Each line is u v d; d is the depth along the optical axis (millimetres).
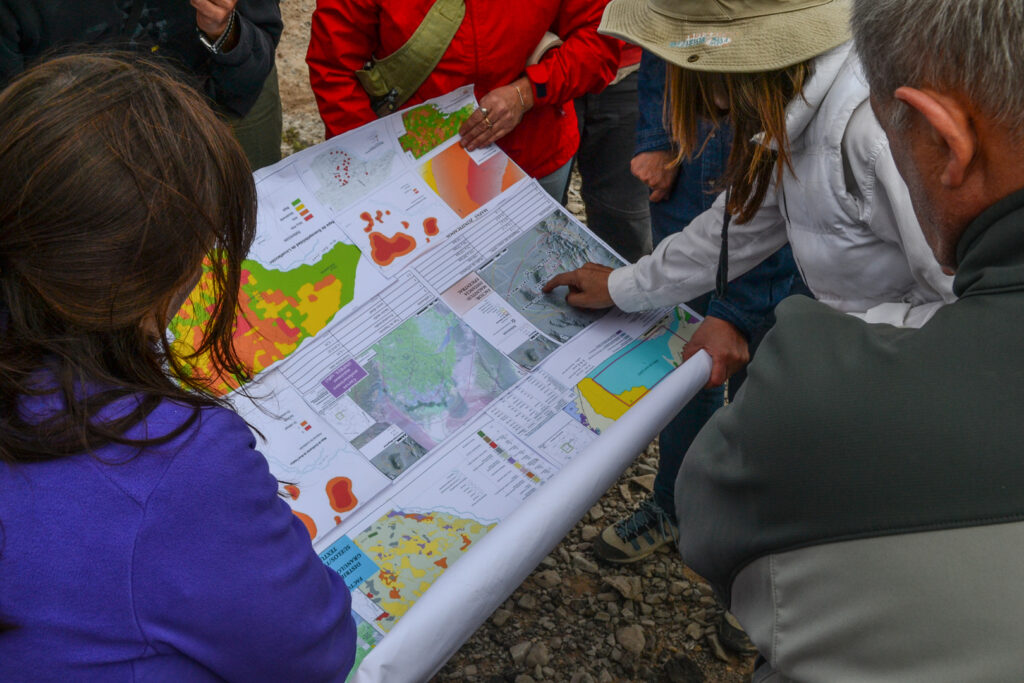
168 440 662
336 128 1953
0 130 624
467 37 1792
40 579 629
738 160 1212
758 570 701
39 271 626
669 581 2139
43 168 603
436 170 1548
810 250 1217
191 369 900
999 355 597
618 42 1912
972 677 558
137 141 625
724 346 1417
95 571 633
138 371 694
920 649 583
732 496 714
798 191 1177
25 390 647
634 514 2146
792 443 656
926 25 614
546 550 1120
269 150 2312
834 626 628
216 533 663
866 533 615
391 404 1307
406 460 1251
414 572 1143
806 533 650
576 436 1297
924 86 633
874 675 607
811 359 678
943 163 658
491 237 1505
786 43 1041
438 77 1850
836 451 633
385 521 1191
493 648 1999
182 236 653
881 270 1162
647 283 1424
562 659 1982
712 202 1777
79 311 644
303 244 1426
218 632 666
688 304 1945
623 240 2586
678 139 1256
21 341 654
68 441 642
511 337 1408
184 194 645
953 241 687
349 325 1373
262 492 710
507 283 1467
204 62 1929
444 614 1010
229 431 702
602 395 1354
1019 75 572
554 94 1869
